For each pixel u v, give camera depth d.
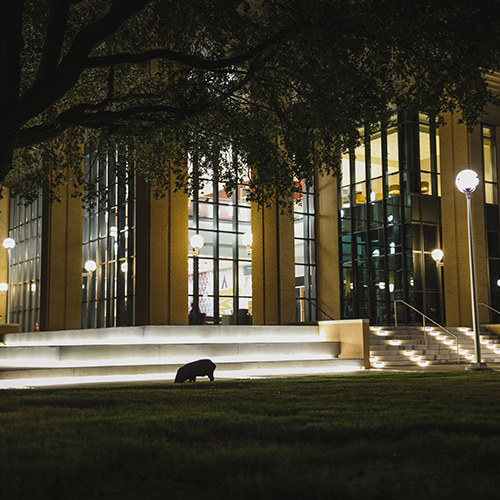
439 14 12.98
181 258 27.86
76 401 10.38
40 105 12.31
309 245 37.22
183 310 27.67
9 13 11.84
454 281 33.03
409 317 32.84
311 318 36.59
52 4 12.73
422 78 14.89
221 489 4.35
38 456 5.38
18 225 48.97
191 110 14.87
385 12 12.98
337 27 13.67
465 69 13.80
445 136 33.91
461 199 33.09
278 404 9.55
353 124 15.98
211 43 17.19
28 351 20.44
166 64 17.81
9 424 7.47
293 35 14.62
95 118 14.20
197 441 6.28
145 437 6.30
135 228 29.39
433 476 4.68
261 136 16.80
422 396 10.76
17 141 13.41
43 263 35.44
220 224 34.03
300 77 15.56
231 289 33.91
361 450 5.45
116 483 4.61
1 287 43.12
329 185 37.09
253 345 22.19
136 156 18.94
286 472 4.60
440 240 34.34
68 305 34.88
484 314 32.72
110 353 19.69
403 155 33.84
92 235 36.94
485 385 13.16
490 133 35.69
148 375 18.89
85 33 12.67
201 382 15.44
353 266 35.66
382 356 25.44
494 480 4.52
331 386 13.34
